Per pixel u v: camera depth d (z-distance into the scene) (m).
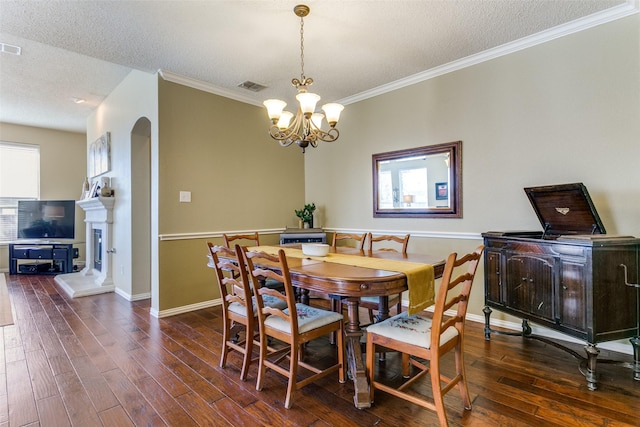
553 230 2.59
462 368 1.79
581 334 2.02
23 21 2.43
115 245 4.63
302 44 2.80
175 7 2.28
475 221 3.13
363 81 3.67
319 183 4.64
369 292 1.70
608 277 2.01
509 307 2.55
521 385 2.01
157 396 1.93
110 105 4.74
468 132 3.17
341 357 2.08
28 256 5.85
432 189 3.43
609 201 2.43
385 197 3.85
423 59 3.14
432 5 2.29
